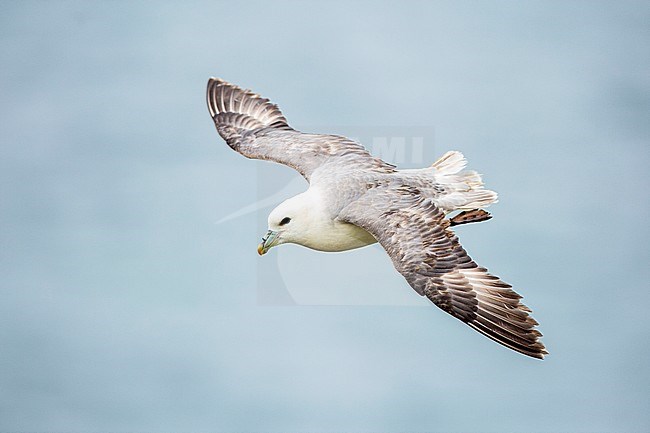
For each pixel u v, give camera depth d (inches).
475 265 419.8
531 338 404.2
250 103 546.9
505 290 411.2
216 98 550.9
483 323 410.0
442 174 487.5
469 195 480.7
